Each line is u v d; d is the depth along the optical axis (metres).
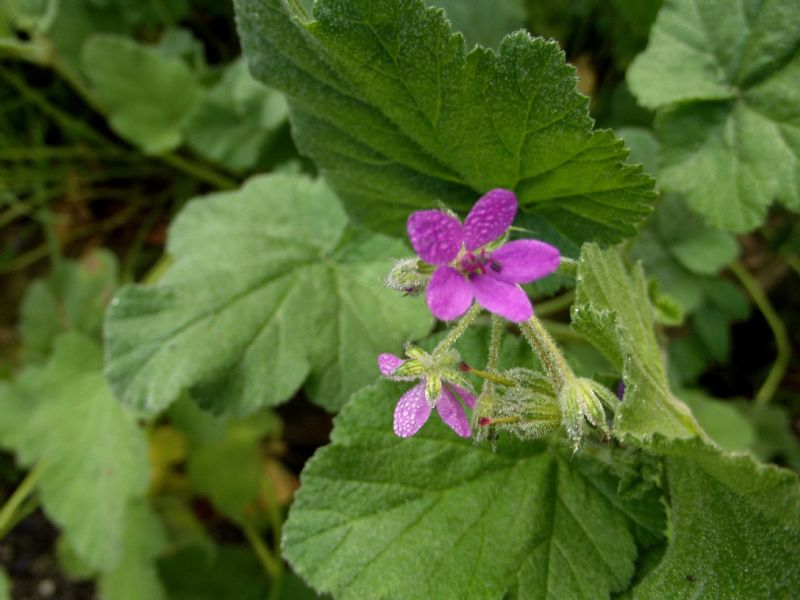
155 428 0.14
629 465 0.07
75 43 0.15
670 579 0.07
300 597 0.13
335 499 0.07
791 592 0.06
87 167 0.17
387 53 0.07
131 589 0.13
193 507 0.15
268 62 0.08
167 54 0.15
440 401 0.06
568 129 0.07
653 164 0.12
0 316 0.17
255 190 0.11
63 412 0.13
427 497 0.08
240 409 0.09
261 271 0.10
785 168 0.09
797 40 0.09
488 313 0.09
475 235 0.06
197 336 0.09
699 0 0.10
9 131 0.16
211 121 0.14
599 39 0.15
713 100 0.09
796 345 0.15
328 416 0.15
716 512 0.07
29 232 0.17
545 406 0.06
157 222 0.17
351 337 0.10
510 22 0.11
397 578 0.07
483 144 0.07
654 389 0.07
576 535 0.07
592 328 0.07
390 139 0.08
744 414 0.14
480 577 0.07
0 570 0.13
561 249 0.08
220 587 0.13
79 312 0.15
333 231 0.10
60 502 0.12
